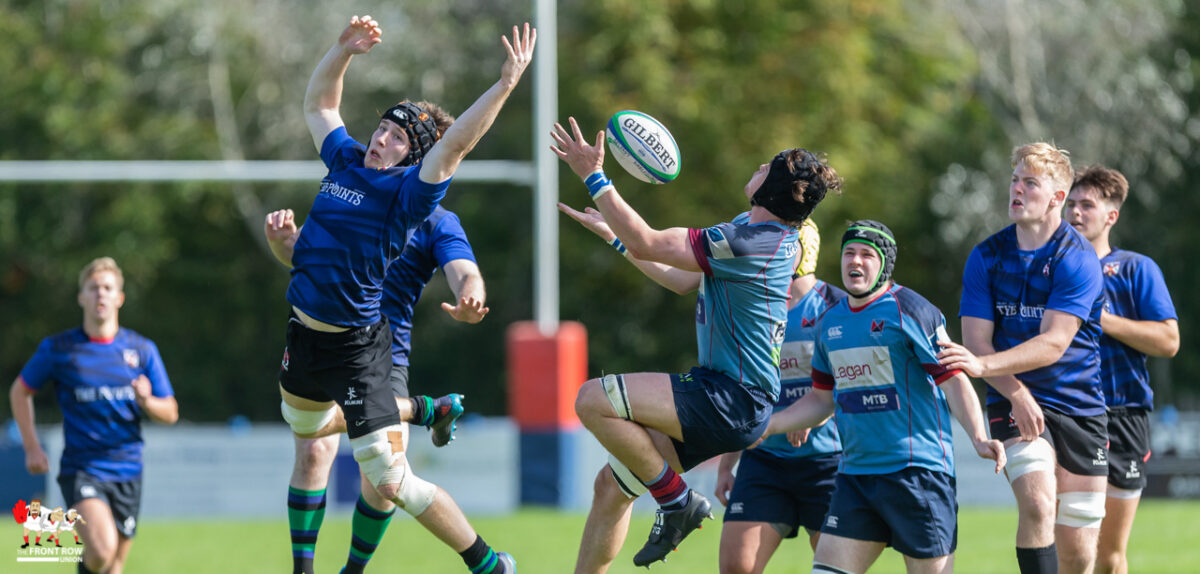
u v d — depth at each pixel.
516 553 40.59
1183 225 101.44
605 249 101.38
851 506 21.11
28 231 103.94
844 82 97.69
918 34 103.44
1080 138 101.31
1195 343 102.50
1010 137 104.75
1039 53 103.38
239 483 59.31
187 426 110.56
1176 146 99.25
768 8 99.56
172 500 58.66
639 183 97.19
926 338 20.72
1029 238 23.70
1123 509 26.06
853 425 21.12
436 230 24.83
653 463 20.33
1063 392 23.88
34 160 101.62
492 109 20.27
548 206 60.91
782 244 20.27
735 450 20.78
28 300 108.06
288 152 108.81
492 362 113.25
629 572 36.88
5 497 57.50
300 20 108.69
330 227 20.72
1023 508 22.58
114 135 102.62
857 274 21.05
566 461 58.59
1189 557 38.03
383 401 21.39
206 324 111.56
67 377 29.66
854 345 21.11
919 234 107.06
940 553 20.69
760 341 20.33
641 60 95.75
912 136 104.44
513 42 20.22
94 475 29.55
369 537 24.97
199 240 110.62
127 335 30.48
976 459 58.47
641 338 107.31
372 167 20.95
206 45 105.94
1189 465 59.56
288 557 40.84
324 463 25.42
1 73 101.56
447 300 109.62
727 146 96.44
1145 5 98.31
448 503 22.53
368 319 21.09
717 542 44.88
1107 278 26.08
